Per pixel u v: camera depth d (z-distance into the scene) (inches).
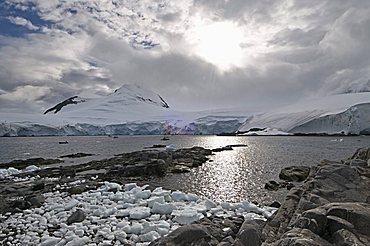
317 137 3890.3
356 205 278.1
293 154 1803.6
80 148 2571.4
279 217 365.1
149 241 418.6
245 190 797.9
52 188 799.7
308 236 228.1
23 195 712.4
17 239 432.1
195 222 457.1
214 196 735.1
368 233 237.5
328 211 264.8
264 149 2191.2
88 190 767.7
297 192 420.8
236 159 1539.1
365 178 424.8
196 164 1275.8
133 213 527.5
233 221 465.1
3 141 3777.1
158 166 1037.8
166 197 645.9
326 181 410.9
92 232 452.1
